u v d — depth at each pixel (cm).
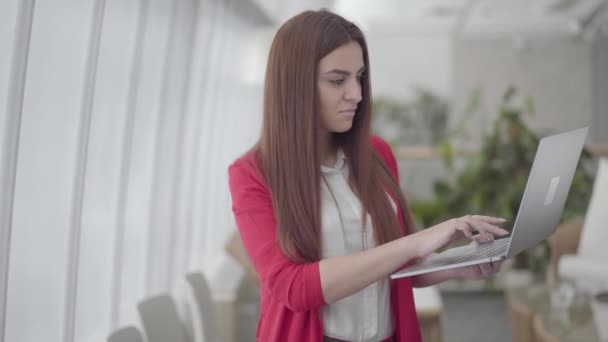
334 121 118
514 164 448
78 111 191
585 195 421
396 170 144
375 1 743
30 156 173
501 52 949
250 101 496
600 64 923
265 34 482
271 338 121
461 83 959
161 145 280
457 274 127
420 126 966
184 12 304
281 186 117
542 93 942
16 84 151
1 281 148
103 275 226
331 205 123
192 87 334
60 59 185
